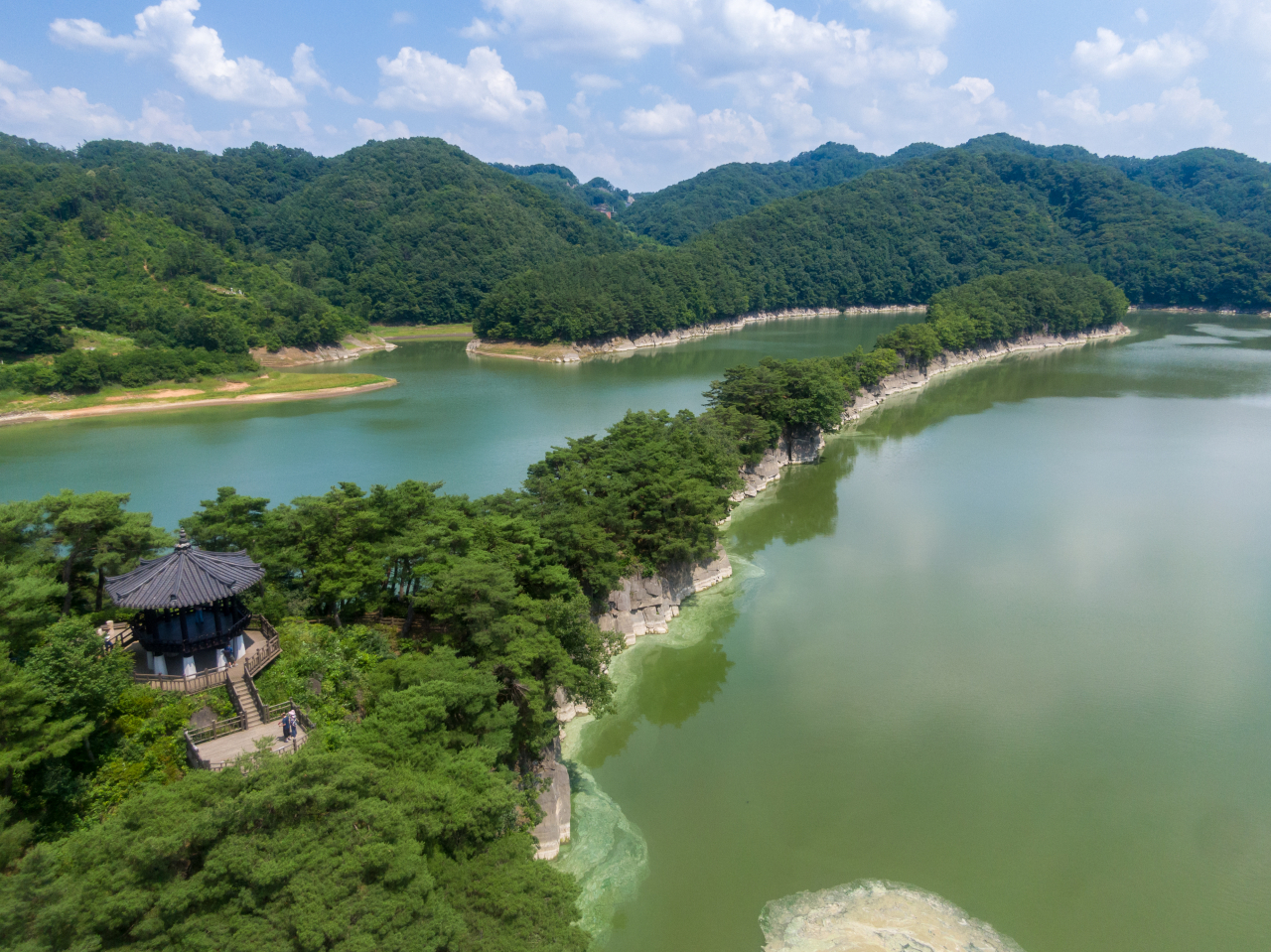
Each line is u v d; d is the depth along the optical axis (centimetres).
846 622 8306
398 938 3008
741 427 12681
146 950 2836
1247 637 8044
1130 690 7106
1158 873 5066
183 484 13350
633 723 6656
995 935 4591
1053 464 14162
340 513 6331
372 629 5991
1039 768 6050
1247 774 5997
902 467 14050
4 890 2680
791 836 5369
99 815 3950
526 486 8838
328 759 3469
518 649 5181
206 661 4944
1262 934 4612
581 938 3547
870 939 4553
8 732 3709
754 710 6806
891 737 6444
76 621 4372
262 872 3003
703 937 4584
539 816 4894
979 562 9888
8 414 18288
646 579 8156
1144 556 10075
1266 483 12975
